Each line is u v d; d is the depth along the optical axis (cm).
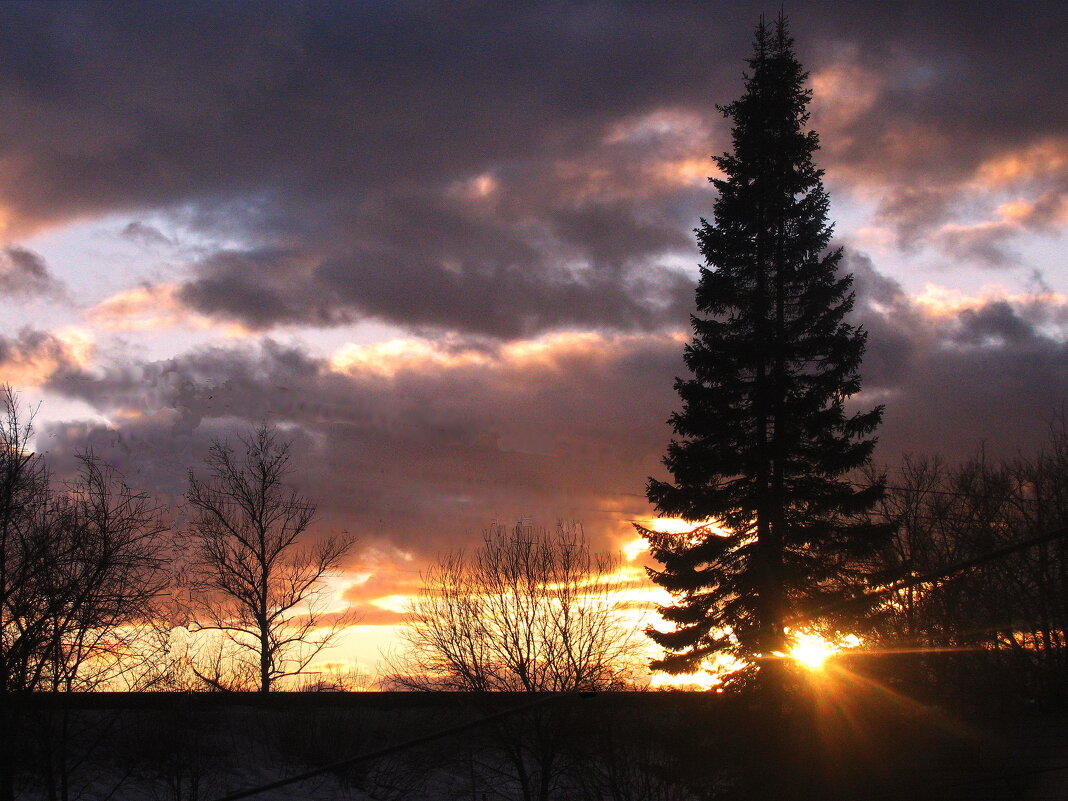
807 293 2927
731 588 2739
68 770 1977
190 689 2584
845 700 2591
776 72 3178
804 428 2808
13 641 1783
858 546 2714
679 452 2833
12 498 1848
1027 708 2456
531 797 2502
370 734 2716
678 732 2553
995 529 3169
